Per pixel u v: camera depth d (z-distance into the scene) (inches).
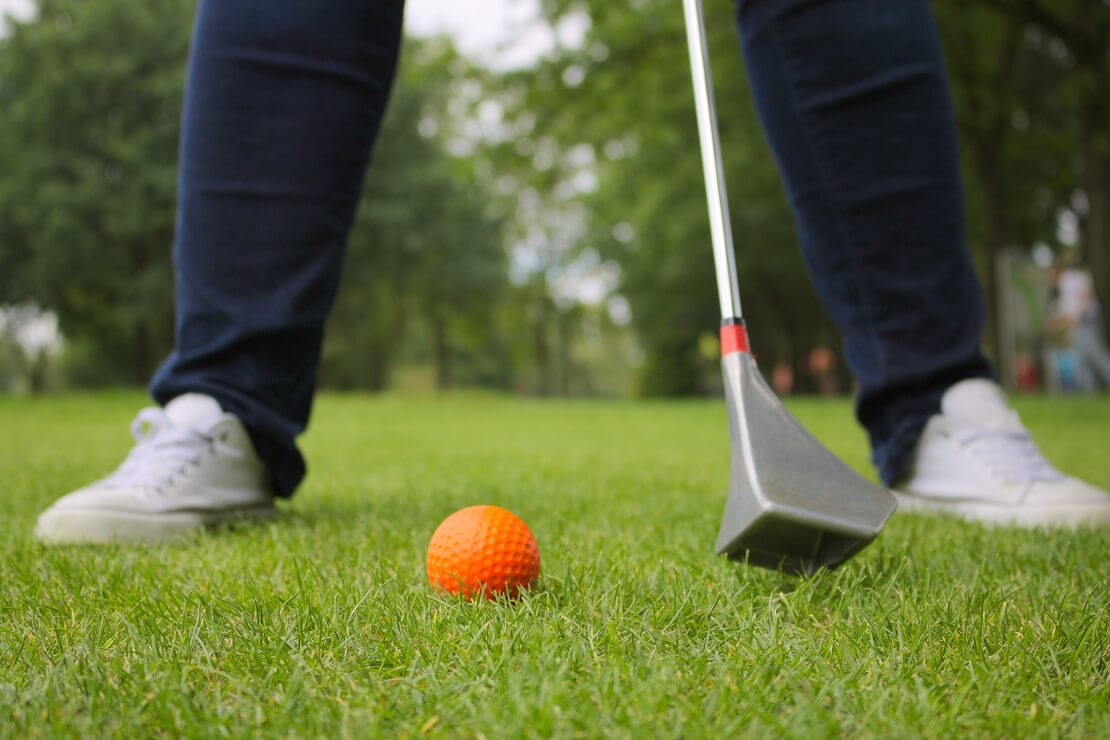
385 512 90.4
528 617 48.5
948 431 85.4
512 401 739.4
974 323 85.5
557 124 526.3
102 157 951.6
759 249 805.9
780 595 51.8
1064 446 184.7
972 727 36.1
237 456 80.6
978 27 491.8
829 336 967.0
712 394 1227.2
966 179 611.2
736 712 36.7
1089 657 42.5
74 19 963.3
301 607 50.3
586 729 35.3
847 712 37.1
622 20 489.1
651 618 49.4
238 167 76.6
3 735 35.5
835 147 80.2
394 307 1255.5
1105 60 441.1
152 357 1149.1
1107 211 454.0
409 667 42.3
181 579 60.0
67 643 46.8
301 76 76.3
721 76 508.4
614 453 183.2
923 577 59.0
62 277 938.1
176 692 38.7
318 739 35.1
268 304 77.9
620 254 1006.4
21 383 1606.8
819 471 49.0
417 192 1057.5
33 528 83.6
